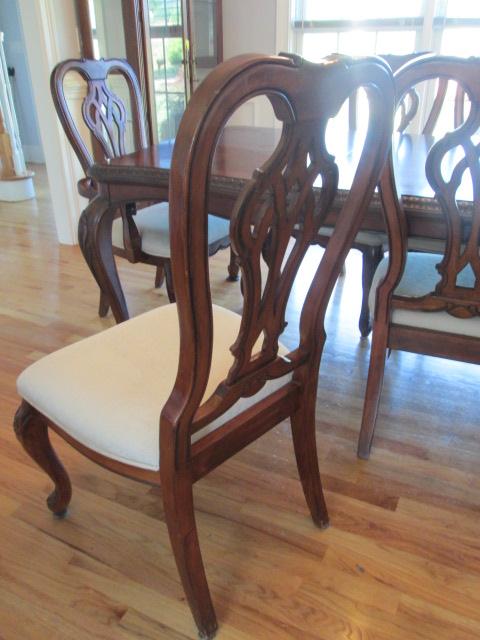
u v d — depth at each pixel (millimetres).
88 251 1753
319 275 956
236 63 565
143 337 1124
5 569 1161
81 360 1050
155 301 2393
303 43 3400
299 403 1089
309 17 3314
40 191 4242
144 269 2740
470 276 1310
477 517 1277
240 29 3436
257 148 1742
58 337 2084
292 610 1070
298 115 665
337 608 1075
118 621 1056
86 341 1119
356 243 1878
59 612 1072
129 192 1575
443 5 2961
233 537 1232
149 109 3055
